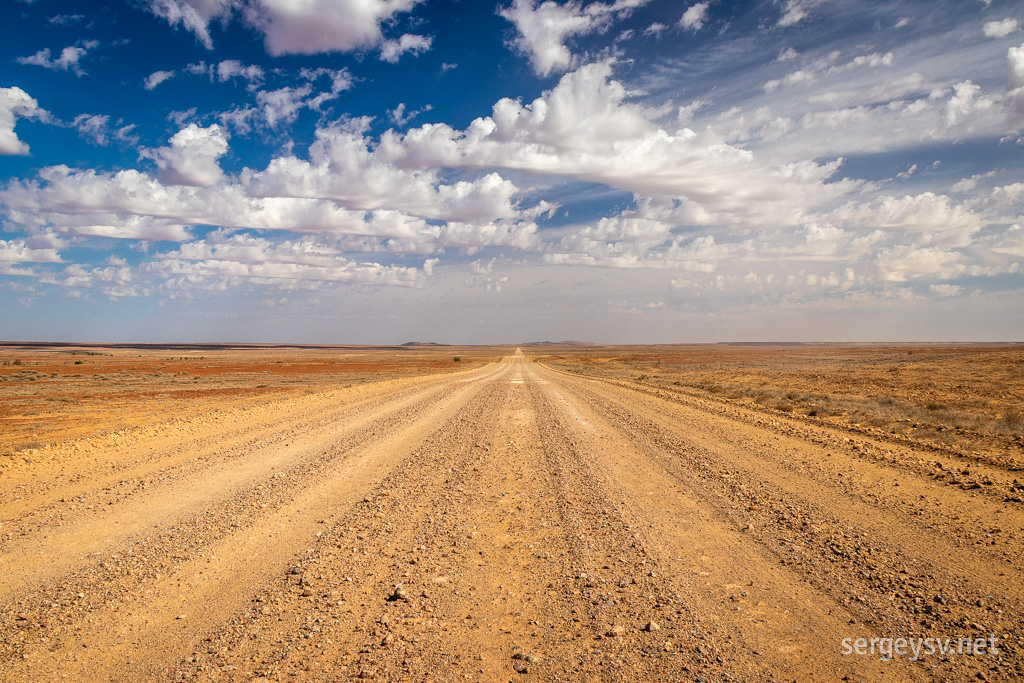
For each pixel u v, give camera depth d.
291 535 6.64
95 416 21.23
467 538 6.54
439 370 63.47
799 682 3.59
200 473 9.76
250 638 4.27
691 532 6.62
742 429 14.55
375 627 4.43
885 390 27.22
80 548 6.21
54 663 3.95
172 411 22.53
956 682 3.56
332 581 5.32
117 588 5.19
